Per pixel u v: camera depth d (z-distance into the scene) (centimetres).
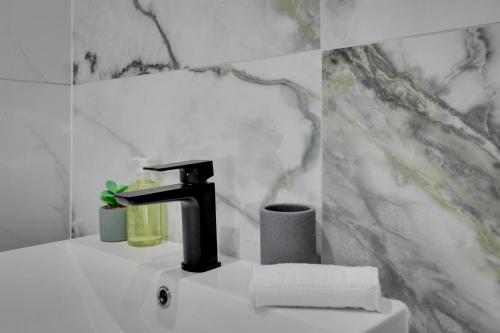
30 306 89
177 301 72
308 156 73
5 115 108
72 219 122
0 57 107
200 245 76
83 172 118
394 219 64
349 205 68
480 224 57
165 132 95
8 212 110
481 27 56
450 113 58
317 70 71
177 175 94
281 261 65
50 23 116
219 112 85
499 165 55
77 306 93
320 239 72
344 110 68
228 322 65
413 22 61
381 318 56
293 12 73
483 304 57
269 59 77
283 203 73
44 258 93
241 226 83
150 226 93
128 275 82
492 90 55
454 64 58
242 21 80
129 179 104
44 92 115
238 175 83
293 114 74
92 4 112
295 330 56
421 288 62
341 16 68
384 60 64
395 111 63
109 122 109
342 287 57
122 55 104
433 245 61
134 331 80
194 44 88
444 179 59
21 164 112
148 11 97
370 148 66
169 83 94
